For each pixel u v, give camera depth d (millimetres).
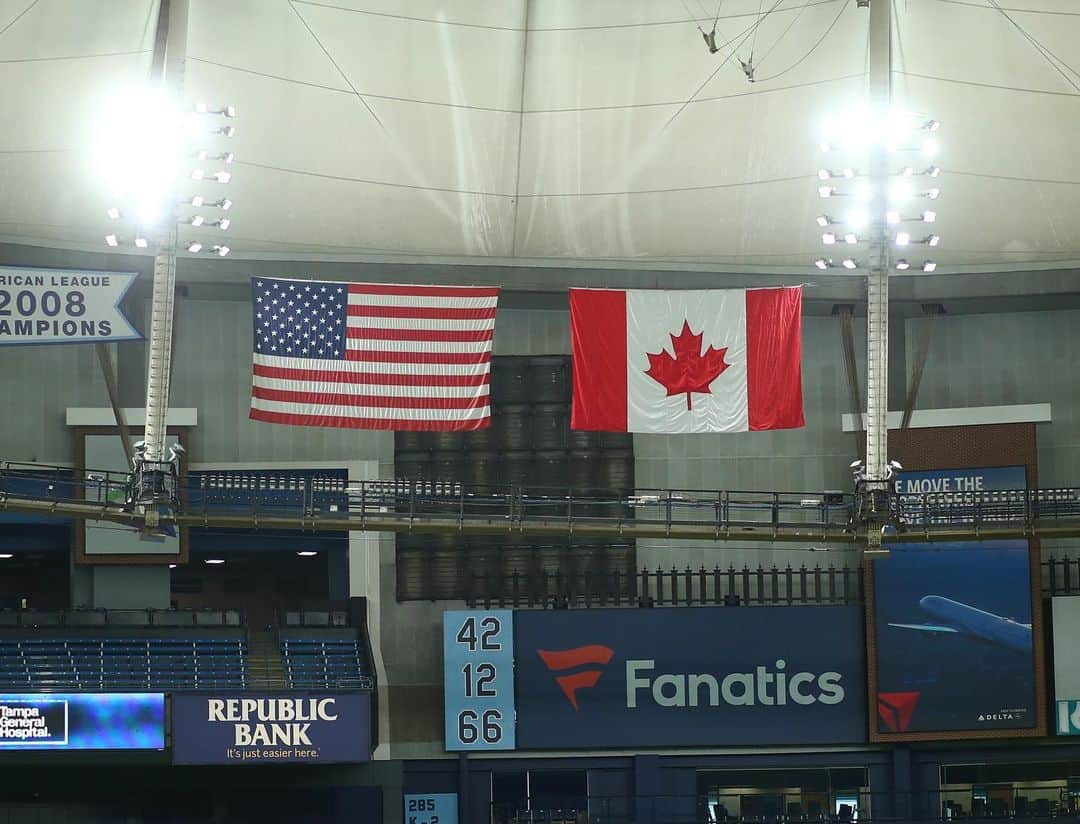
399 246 48750
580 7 42875
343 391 41531
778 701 48438
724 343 41469
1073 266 48812
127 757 44375
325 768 47000
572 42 43719
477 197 47469
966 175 46188
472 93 44844
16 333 42219
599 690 48406
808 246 48219
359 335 41688
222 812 46531
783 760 48500
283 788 46781
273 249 48219
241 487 45969
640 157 46375
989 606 47906
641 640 48531
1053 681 48062
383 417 41562
